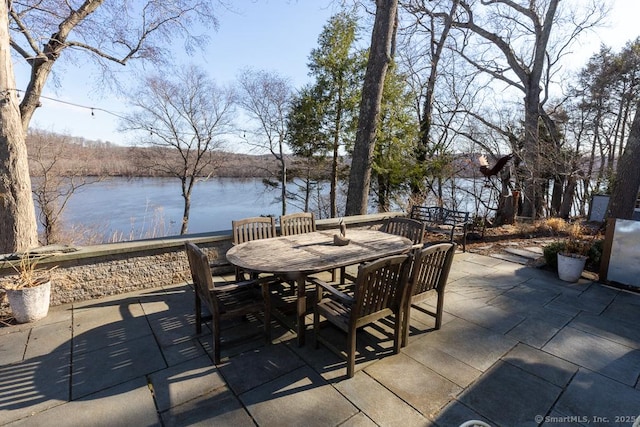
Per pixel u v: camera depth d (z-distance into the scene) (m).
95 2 5.61
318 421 1.79
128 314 3.11
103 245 3.56
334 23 9.46
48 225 9.37
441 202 9.70
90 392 2.02
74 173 10.27
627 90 12.28
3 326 2.85
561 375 2.20
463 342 2.64
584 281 4.10
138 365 2.31
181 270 3.96
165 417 1.82
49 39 5.22
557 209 12.23
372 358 2.41
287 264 2.58
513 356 2.44
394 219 4.26
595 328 2.88
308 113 10.19
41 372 2.22
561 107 12.81
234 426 1.75
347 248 3.09
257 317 2.96
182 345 2.58
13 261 3.00
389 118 9.52
